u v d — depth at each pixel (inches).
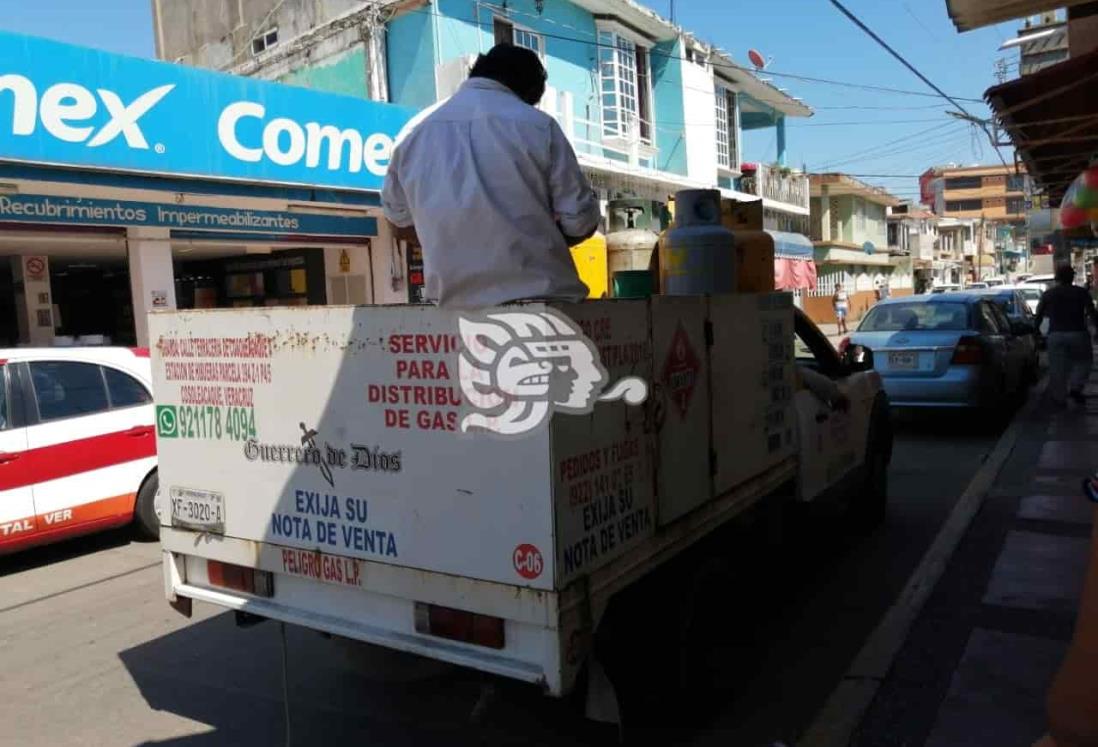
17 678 171.3
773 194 1125.1
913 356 388.8
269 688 163.5
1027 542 225.6
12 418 238.8
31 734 147.6
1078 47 317.7
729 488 145.3
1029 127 320.2
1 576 240.7
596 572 108.8
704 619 139.6
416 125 120.3
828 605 193.6
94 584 230.8
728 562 146.3
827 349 225.8
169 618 202.7
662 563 124.9
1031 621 174.4
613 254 173.9
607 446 111.0
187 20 777.6
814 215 1483.8
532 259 111.1
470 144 112.7
